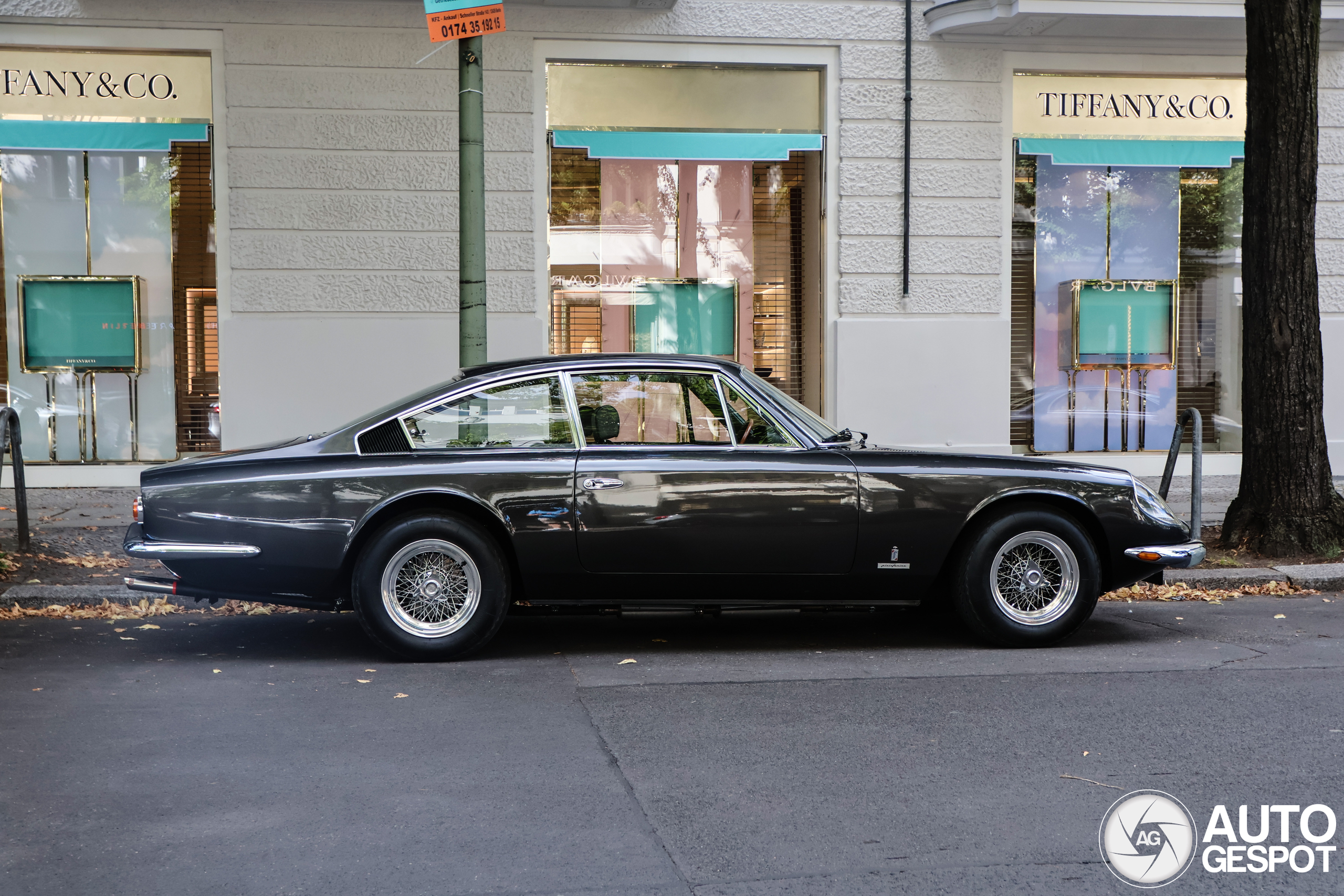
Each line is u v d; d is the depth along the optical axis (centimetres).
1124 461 1298
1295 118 877
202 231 1159
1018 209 1266
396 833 356
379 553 579
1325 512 880
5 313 1161
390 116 1152
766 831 357
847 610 618
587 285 1213
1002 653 610
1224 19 1173
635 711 495
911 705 504
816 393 1238
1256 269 891
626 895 312
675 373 609
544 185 1194
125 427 1173
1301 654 607
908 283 1227
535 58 1178
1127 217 1289
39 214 1156
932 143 1227
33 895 311
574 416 600
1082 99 1259
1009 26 1188
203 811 375
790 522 591
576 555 585
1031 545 620
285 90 1141
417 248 1162
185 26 1132
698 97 1210
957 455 618
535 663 588
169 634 662
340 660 595
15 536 872
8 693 524
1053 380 1285
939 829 359
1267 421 885
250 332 1144
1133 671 567
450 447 593
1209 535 955
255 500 573
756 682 548
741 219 1236
